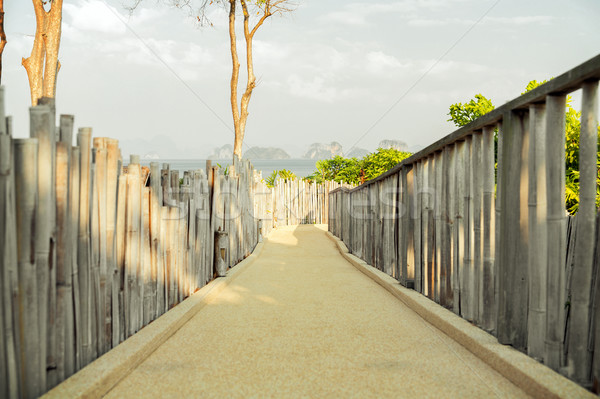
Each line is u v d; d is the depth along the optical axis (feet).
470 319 11.91
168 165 14.14
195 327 12.89
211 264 19.31
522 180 9.56
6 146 6.77
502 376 8.93
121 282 10.68
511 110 9.46
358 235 27.99
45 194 7.59
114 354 9.52
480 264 11.39
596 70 6.85
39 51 25.03
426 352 10.55
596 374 7.32
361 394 8.39
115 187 10.13
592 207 7.59
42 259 7.58
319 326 12.98
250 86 44.60
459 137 12.23
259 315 14.26
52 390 7.66
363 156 64.13
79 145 8.87
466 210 12.00
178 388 8.66
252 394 8.41
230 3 42.73
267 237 41.98
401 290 16.53
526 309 9.63
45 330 7.64
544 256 8.85
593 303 8.41
